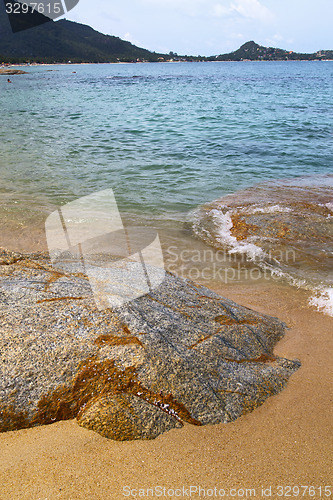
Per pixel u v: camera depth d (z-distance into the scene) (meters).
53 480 1.98
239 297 4.15
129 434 2.23
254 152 10.75
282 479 2.10
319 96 28.33
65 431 2.22
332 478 2.12
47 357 2.32
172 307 3.06
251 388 2.62
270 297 4.16
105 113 18.84
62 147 11.12
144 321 2.72
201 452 2.20
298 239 5.46
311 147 11.41
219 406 2.44
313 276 4.57
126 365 2.39
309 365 3.04
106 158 9.88
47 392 2.26
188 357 2.56
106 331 2.55
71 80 52.72
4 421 2.18
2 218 6.02
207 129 14.52
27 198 6.93
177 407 2.36
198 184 7.90
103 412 2.25
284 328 3.55
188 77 62.34
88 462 2.08
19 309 2.59
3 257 3.46
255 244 5.36
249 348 2.97
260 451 2.25
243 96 28.30
